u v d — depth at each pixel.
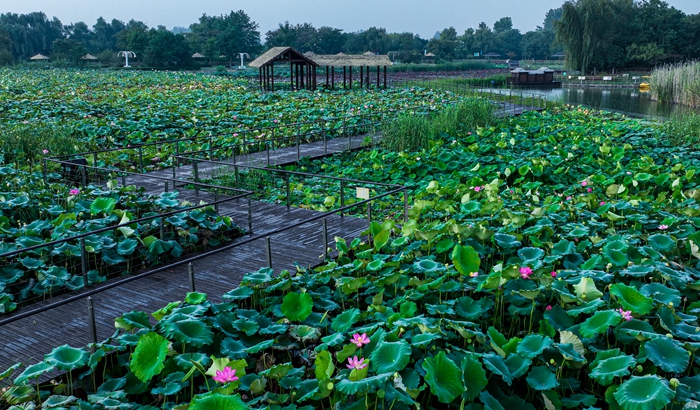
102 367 5.27
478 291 6.31
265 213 10.28
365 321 5.86
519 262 7.29
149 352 4.48
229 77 56.75
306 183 14.00
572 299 5.59
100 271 7.64
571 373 5.07
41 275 6.94
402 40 114.88
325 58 40.38
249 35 101.62
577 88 56.09
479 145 17.72
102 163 14.39
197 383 5.01
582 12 68.44
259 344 5.02
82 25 125.25
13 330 5.83
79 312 6.25
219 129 20.72
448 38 120.75
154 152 16.66
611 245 7.03
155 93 33.12
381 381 3.98
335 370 5.21
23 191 10.62
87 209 9.16
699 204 10.21
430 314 5.89
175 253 7.71
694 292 6.50
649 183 12.77
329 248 8.24
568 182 13.95
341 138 20.00
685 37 77.75
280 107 26.06
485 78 57.12
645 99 42.12
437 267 6.68
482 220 8.86
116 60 84.81
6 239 8.09
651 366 4.81
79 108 24.91
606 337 5.52
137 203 9.56
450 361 4.30
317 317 5.87
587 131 20.02
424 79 55.72
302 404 4.68
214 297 6.59
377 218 10.59
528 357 4.73
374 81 51.56
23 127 16.83
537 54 135.12
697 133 18.62
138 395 4.97
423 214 9.85
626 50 75.19
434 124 19.03
